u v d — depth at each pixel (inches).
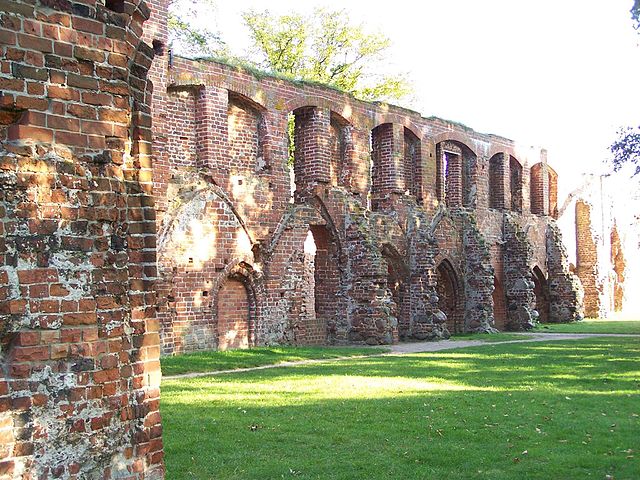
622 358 722.2
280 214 887.1
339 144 1018.1
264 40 1686.8
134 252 225.5
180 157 785.6
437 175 1207.6
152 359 225.8
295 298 903.1
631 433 373.4
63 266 197.0
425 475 296.7
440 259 1167.6
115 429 208.2
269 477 291.7
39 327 191.0
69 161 200.1
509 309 1349.7
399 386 531.8
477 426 388.2
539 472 301.4
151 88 246.1
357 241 975.0
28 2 195.0
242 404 448.5
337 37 1720.0
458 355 788.6
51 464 191.3
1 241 186.1
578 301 1510.8
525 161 1470.2
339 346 932.6
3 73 189.5
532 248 1466.5
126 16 217.5
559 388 522.0
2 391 184.4
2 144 190.9
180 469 300.5
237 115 856.9
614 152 933.8
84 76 204.8
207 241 789.2
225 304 823.7
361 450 335.9
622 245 2009.1
